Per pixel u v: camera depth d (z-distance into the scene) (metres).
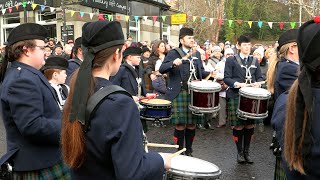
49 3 12.19
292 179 1.48
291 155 1.39
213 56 7.46
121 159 1.30
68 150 1.39
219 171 2.04
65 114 1.43
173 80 4.48
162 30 15.03
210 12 26.53
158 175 1.43
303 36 1.37
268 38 32.72
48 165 2.07
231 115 4.41
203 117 4.45
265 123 6.42
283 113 1.59
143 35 14.02
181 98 4.41
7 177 2.09
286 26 30.41
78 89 1.38
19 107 1.93
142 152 1.38
